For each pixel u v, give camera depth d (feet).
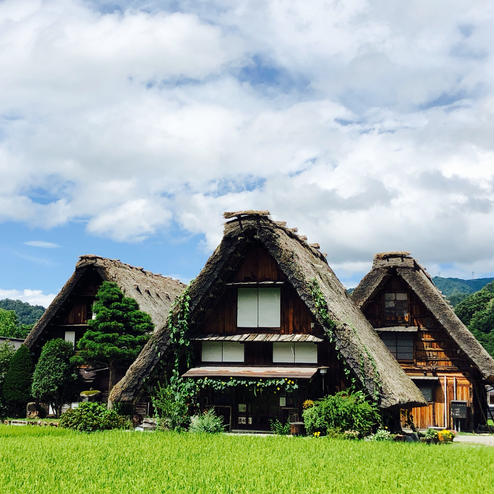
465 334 99.09
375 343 87.51
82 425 73.56
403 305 105.50
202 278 80.43
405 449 58.34
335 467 46.70
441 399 100.32
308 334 79.20
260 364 80.23
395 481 41.70
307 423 69.97
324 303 74.64
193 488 38.22
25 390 109.70
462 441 78.48
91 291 118.93
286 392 79.77
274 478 41.88
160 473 43.16
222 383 75.46
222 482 40.29
